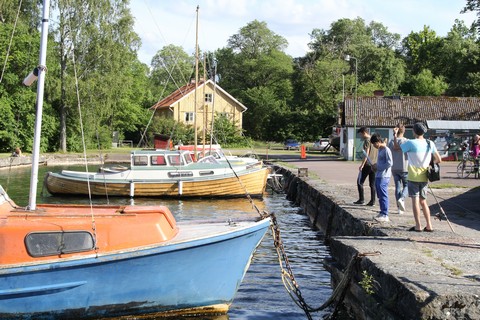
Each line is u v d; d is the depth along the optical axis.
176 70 107.31
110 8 52.62
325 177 28.27
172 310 9.67
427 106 49.38
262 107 85.94
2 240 8.52
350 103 49.66
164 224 9.50
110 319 9.23
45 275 8.61
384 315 7.59
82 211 9.70
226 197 28.39
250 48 107.31
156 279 9.34
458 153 44.56
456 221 13.18
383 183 12.70
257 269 13.20
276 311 10.20
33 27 51.12
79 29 50.47
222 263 9.84
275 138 83.12
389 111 48.97
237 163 30.84
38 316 8.78
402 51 111.50
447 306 6.75
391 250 9.38
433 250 9.42
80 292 8.89
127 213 9.36
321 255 15.04
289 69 100.19
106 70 53.03
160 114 77.19
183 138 64.31
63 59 51.72
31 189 9.45
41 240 8.63
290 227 20.19
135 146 74.00
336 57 94.75
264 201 28.27
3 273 8.35
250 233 10.06
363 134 15.88
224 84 104.38
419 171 10.94
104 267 8.91
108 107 53.69
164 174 28.20
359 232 12.82
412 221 12.81
